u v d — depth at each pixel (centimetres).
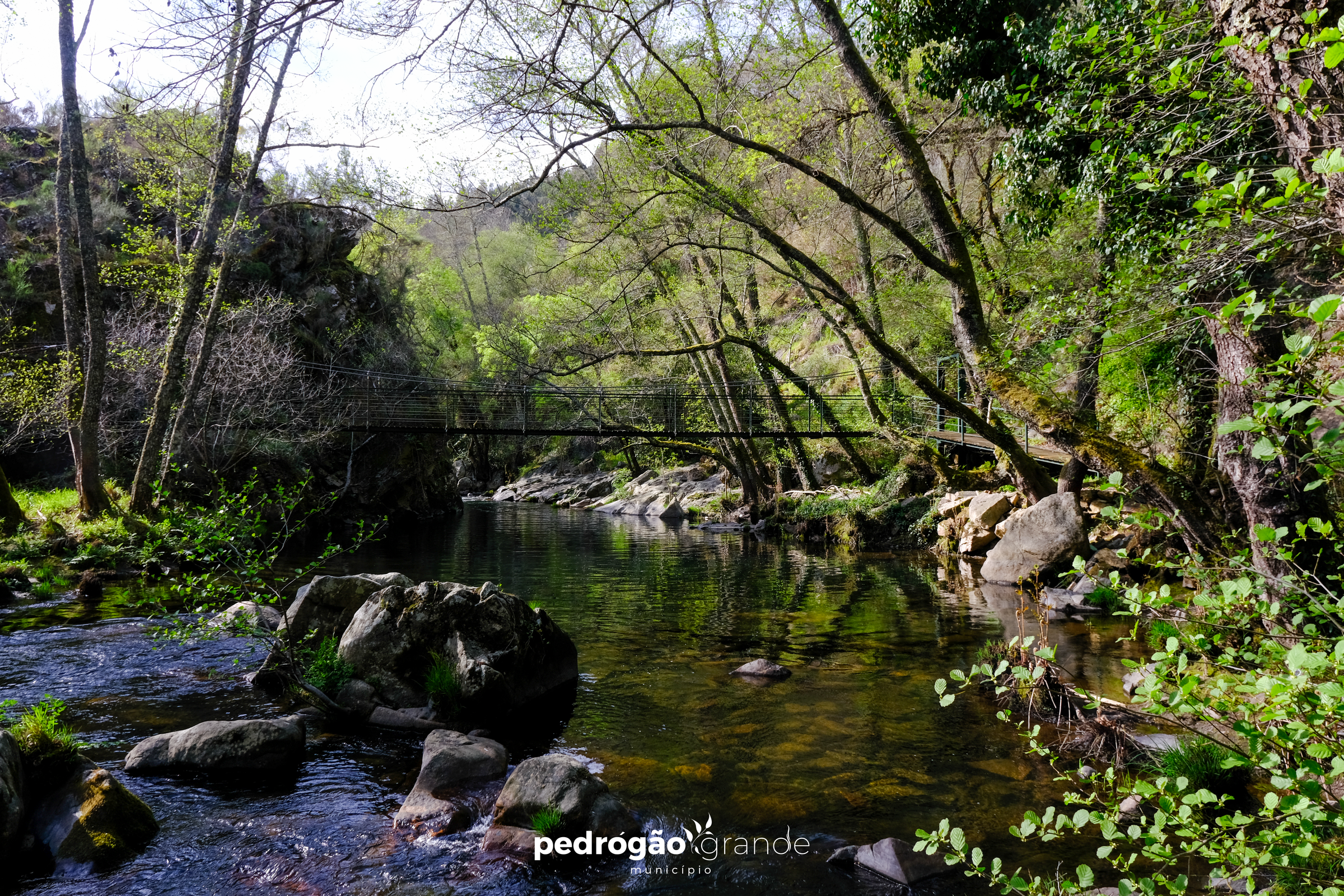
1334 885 218
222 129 1320
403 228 2925
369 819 423
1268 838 197
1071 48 715
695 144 1023
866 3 1088
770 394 2044
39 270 1758
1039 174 1016
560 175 1065
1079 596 960
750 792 453
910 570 1323
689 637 834
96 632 779
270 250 2123
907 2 1052
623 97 1026
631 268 1258
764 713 588
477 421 2673
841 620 913
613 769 488
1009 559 1162
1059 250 1137
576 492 3378
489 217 3781
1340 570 226
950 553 1488
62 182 1399
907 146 974
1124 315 455
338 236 2334
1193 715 220
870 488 1852
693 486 2888
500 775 470
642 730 557
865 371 1917
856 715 580
